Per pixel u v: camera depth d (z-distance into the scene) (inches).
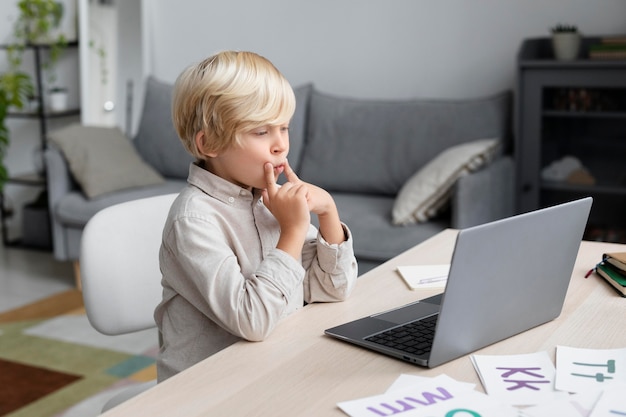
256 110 48.4
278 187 49.9
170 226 50.3
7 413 97.4
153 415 37.0
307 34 161.9
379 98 156.9
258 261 52.6
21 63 196.5
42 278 158.6
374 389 39.3
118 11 178.7
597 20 135.8
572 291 54.9
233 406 37.8
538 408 36.7
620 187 123.2
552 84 125.7
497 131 134.6
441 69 150.3
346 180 143.0
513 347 44.7
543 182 129.1
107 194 148.3
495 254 42.1
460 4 146.5
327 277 52.8
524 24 141.7
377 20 154.4
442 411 36.4
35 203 183.3
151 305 64.1
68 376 109.1
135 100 178.7
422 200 120.4
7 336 125.5
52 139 152.7
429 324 47.6
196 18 173.9
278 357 43.6
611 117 122.3
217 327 51.1
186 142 51.6
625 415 35.9
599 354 43.2
